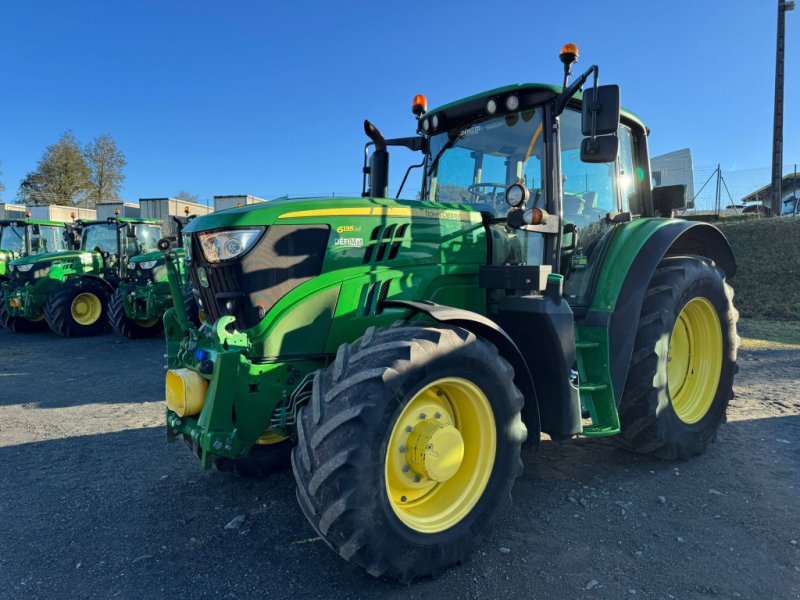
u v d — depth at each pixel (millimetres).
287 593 2320
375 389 2217
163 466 3789
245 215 2668
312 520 2248
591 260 3576
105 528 2922
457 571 2451
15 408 5410
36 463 3889
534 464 3582
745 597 2242
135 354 8523
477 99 3504
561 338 2904
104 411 5238
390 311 2885
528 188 3326
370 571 2254
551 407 2984
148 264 9906
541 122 3275
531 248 3293
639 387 3412
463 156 3715
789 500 3080
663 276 3623
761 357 6836
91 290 10633
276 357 2668
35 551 2699
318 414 2266
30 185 41312
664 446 3473
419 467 2396
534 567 2467
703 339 3949
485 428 2578
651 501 3094
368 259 2873
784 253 10453
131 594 2336
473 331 2689
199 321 3396
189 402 2691
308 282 2732
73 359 8117
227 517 3021
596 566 2467
